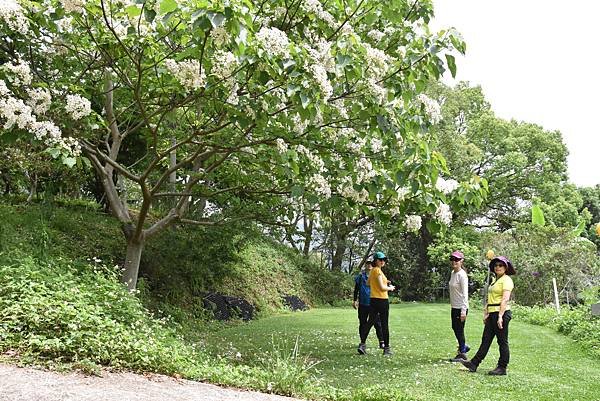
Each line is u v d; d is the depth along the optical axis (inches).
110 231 484.4
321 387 210.8
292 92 190.5
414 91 236.8
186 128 365.1
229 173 372.2
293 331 440.5
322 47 215.5
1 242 312.7
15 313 191.5
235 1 157.4
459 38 220.2
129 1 221.9
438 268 1047.6
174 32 224.8
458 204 253.4
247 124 223.5
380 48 263.9
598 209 1369.3
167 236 506.9
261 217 381.1
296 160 243.4
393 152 245.9
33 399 125.0
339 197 262.5
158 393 152.5
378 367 284.0
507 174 1059.3
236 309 543.5
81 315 199.3
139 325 239.6
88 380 153.7
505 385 244.1
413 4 259.0
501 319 271.0
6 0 219.8
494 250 732.0
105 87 329.7
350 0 239.8
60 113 233.8
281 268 775.7
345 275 920.9
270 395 182.5
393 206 266.4
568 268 644.1
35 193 514.6
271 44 189.8
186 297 486.3
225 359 252.7
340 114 245.8
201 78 209.8
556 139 1086.4
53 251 363.9
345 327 477.4
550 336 411.8
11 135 211.0
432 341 385.4
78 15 231.6
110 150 358.0
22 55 272.8
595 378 262.1
